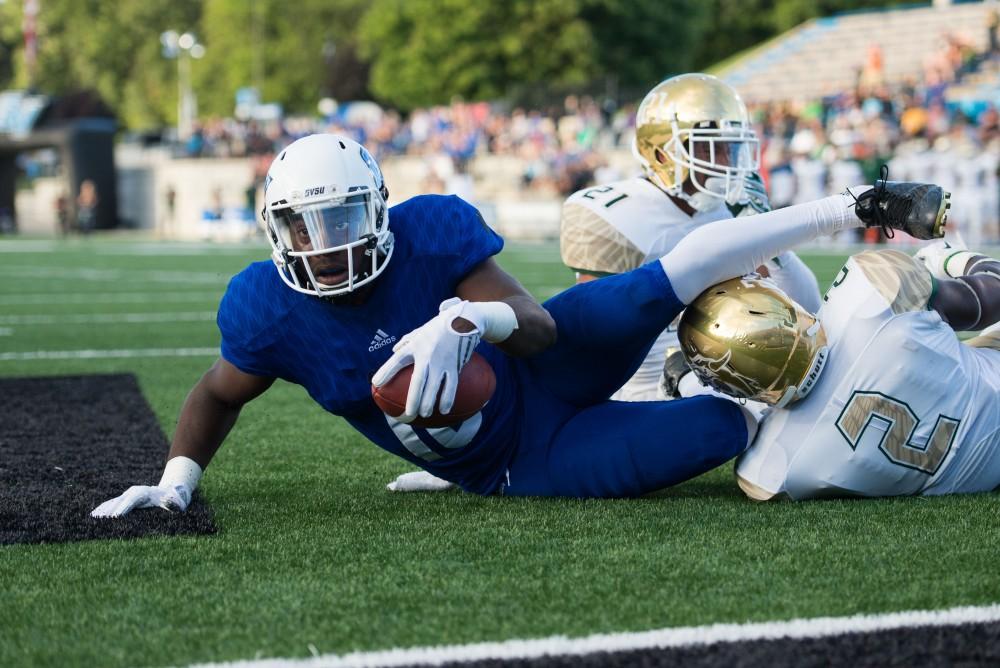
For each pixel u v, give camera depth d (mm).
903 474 6770
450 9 76438
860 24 62219
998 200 38156
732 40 89562
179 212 66312
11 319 20766
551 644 4547
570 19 75250
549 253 37875
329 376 6574
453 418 6066
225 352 6707
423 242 6430
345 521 6645
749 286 6582
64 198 60188
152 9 115750
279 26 103812
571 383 6836
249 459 8891
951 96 48062
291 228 5980
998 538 5938
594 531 6215
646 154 8414
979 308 6984
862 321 6648
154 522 6566
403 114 92438
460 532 6285
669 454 6734
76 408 11570
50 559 5891
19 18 117438
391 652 4496
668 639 4594
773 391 6547
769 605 4965
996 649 4469
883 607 4914
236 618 4945
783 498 6820
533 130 58781
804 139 44406
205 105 108062
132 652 4590
